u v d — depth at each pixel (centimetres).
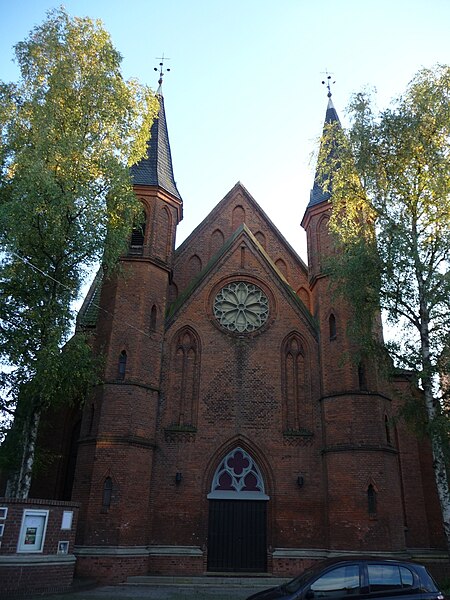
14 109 2219
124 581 1981
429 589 1073
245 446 2398
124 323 2438
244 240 2861
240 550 2241
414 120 2078
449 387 1880
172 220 2816
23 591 1554
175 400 2464
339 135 2345
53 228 1908
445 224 1973
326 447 2312
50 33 2281
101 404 2252
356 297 2027
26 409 1925
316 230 2839
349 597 1049
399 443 2580
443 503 1700
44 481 2433
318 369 2547
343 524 2139
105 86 2259
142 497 2181
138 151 2377
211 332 2611
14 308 1909
